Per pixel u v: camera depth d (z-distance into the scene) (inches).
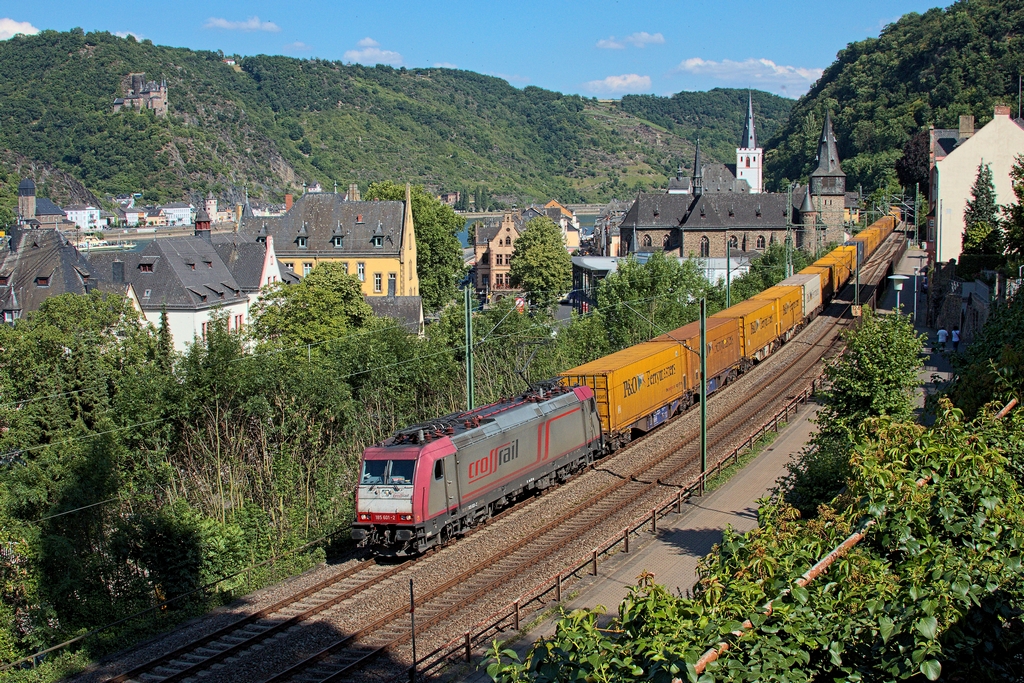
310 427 1449.3
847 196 6998.0
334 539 1223.5
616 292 2659.9
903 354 1200.8
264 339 2326.5
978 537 504.4
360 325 2452.0
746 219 5251.0
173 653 880.3
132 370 1405.0
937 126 7303.2
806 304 2778.1
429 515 1114.1
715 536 1149.1
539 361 2027.6
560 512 1278.3
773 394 1979.6
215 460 1365.7
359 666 839.7
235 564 1101.7
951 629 437.1
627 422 1592.0
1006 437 627.5
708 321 2086.6
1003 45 7406.5
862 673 424.2
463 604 975.6
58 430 1197.7
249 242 3284.9
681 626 411.5
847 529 502.3
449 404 1807.3
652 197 5521.7
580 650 420.5
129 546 1048.8
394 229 3816.4
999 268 2096.5
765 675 387.5
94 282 2758.4
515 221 6220.5
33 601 932.0
